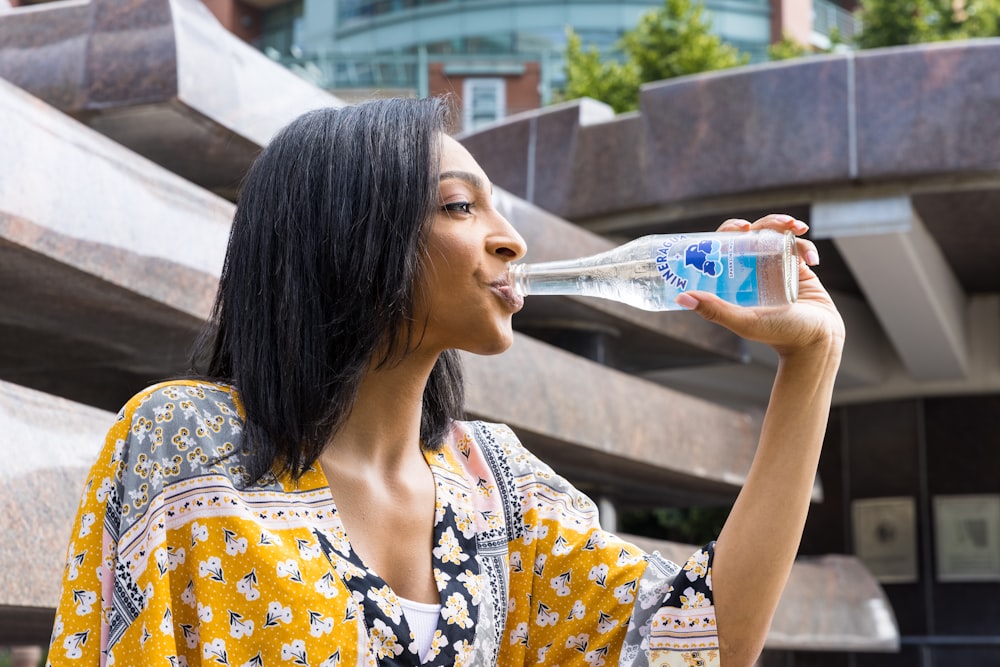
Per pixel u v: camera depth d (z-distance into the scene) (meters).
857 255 6.19
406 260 0.96
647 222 6.15
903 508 8.73
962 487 8.58
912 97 5.56
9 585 2.20
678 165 5.91
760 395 7.98
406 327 0.99
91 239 2.65
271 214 0.98
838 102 5.65
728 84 5.83
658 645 1.03
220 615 0.89
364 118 0.99
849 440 8.97
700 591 1.03
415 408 1.03
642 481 5.45
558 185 6.27
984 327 8.35
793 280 1.04
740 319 0.97
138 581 0.89
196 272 2.97
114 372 3.57
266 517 0.92
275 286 0.97
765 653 8.54
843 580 5.74
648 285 1.16
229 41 3.37
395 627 0.94
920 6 11.14
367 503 0.99
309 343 0.96
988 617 8.44
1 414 2.27
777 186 5.74
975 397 8.58
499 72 18.30
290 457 0.94
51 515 2.32
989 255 7.16
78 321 3.06
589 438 4.45
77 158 2.63
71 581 0.91
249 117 3.41
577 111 6.26
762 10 23.06
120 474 0.92
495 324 1.00
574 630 1.09
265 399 0.95
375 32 23.48
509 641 1.08
